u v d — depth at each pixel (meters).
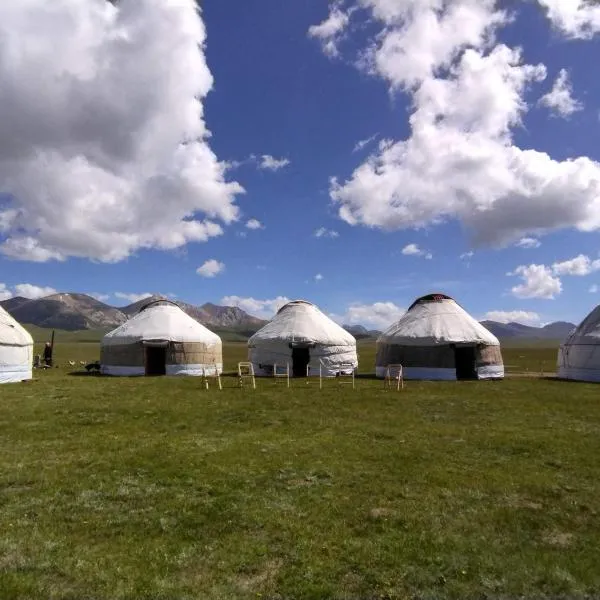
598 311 29.94
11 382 25.73
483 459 11.17
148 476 9.71
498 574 6.19
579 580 6.07
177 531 7.26
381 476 9.84
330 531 7.30
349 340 33.22
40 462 10.59
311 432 13.78
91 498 8.52
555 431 14.04
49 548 6.66
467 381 27.58
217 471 10.03
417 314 31.36
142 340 30.69
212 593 5.68
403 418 15.92
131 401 18.89
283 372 31.39
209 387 23.70
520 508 8.28
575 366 29.23
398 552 6.68
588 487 9.36
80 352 75.56
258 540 7.00
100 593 5.64
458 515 7.95
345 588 5.86
